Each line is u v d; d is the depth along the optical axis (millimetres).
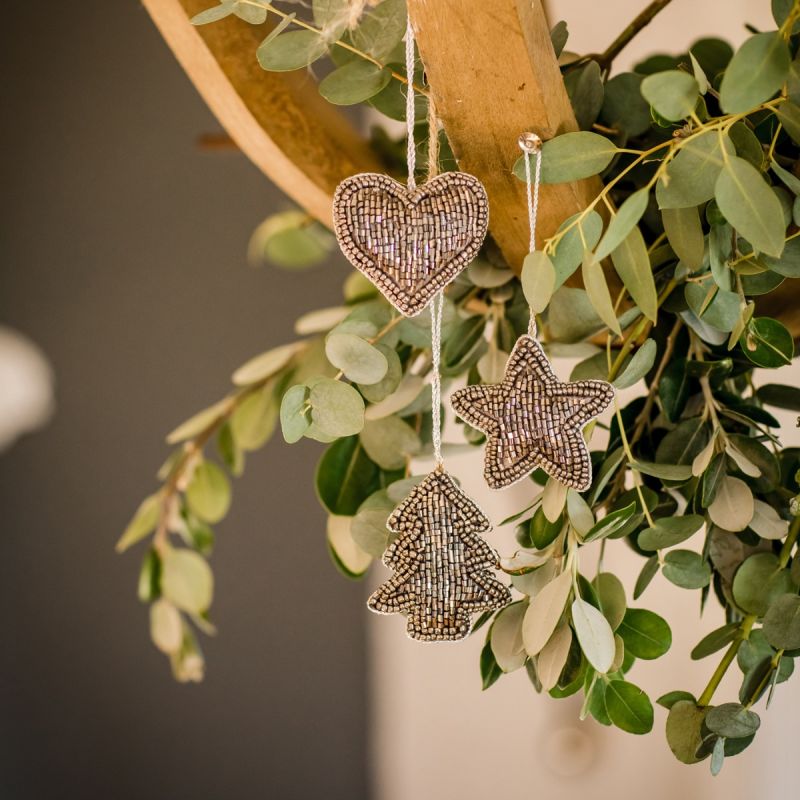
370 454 949
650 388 919
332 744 1771
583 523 845
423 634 860
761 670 862
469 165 869
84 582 1807
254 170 1771
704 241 869
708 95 889
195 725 1791
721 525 869
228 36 917
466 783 1723
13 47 1801
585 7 1579
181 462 1123
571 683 854
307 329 1076
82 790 1806
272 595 1778
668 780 1602
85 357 1812
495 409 844
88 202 1808
